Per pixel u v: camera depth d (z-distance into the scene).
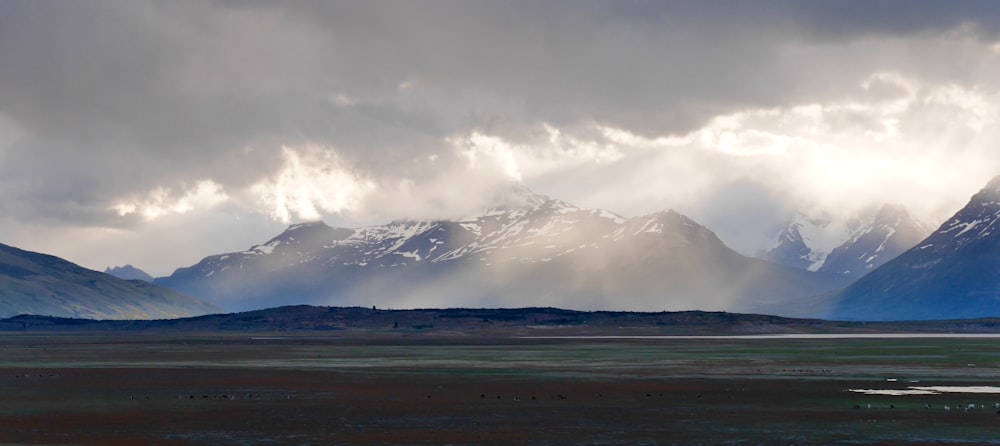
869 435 143.38
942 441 138.00
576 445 136.12
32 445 137.75
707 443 137.38
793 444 136.25
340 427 152.38
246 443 138.25
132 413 169.12
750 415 164.62
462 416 164.38
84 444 138.38
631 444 136.88
